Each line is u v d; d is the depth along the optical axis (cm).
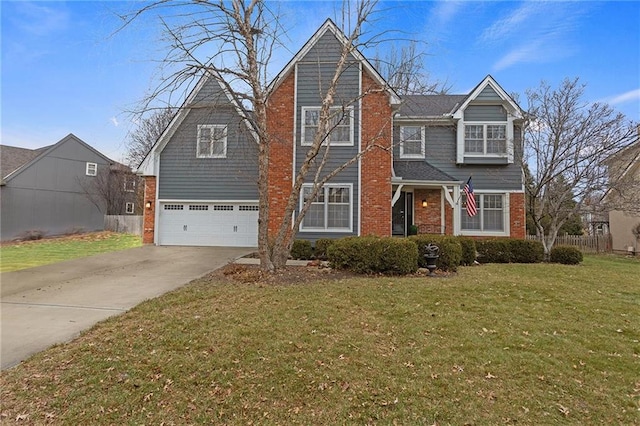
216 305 588
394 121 1523
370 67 1254
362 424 298
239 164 1503
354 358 404
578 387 350
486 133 1500
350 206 1248
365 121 1266
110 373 373
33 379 365
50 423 301
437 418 304
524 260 1155
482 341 450
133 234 2583
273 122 1284
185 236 1512
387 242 858
